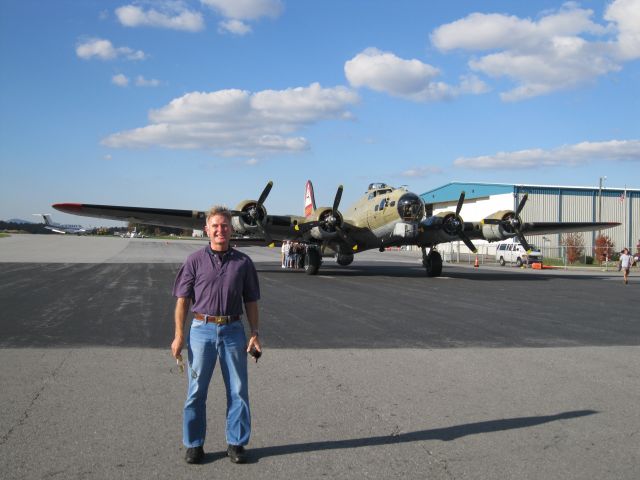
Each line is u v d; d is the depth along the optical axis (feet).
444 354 26.30
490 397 19.27
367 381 21.18
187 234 533.96
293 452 14.35
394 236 76.69
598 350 27.68
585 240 178.91
